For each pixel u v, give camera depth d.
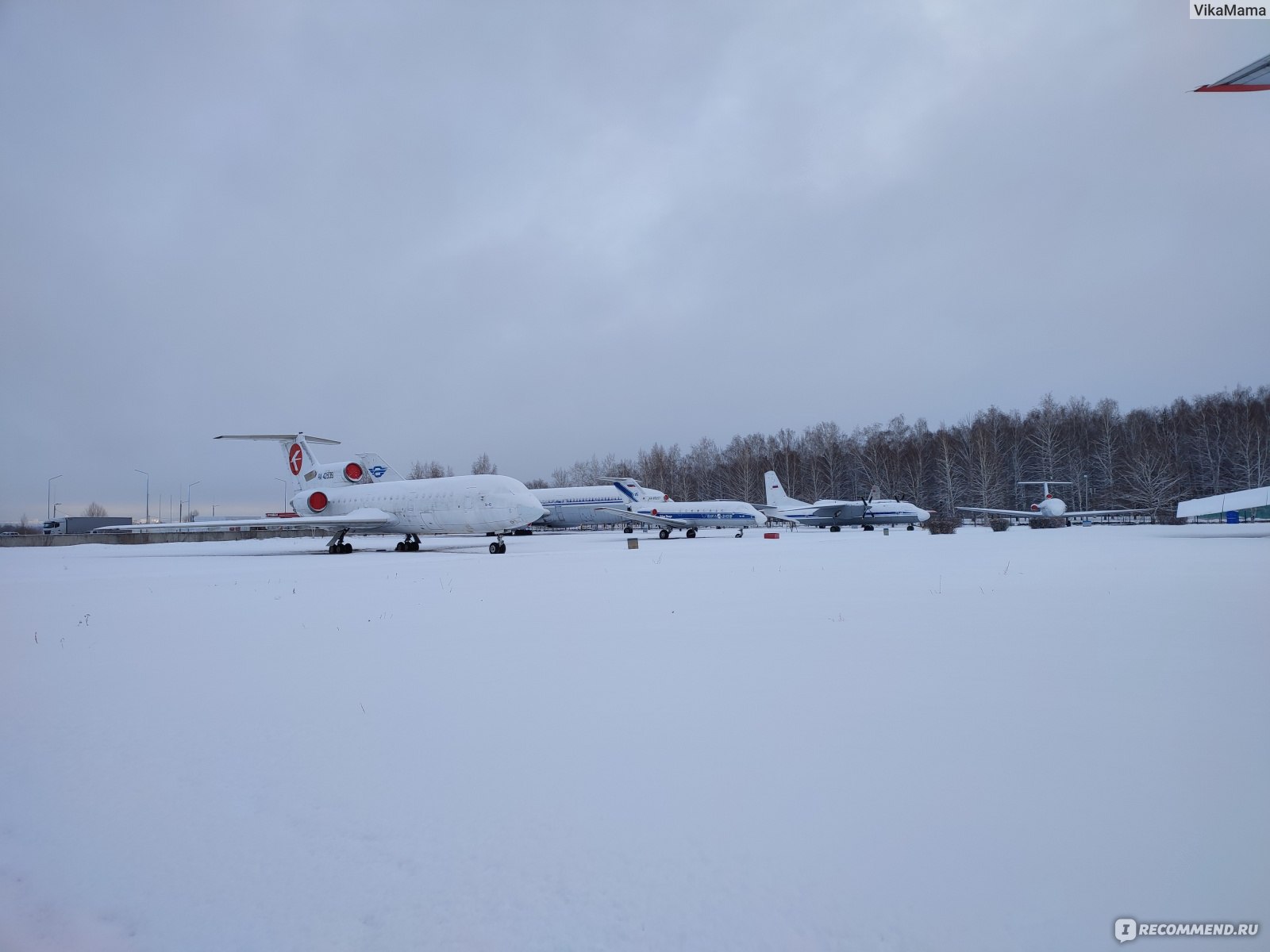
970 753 4.14
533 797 3.76
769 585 14.24
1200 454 62.53
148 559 31.48
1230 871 2.76
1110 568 16.27
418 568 22.58
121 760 4.57
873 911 2.61
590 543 40.66
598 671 6.64
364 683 6.43
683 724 4.88
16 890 3.09
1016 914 2.54
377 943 2.61
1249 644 7.16
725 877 2.89
